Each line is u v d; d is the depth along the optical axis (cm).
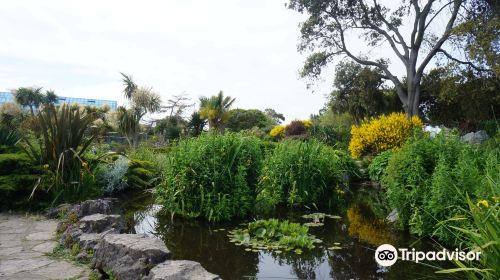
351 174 920
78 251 313
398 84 1673
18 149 609
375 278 285
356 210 565
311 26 1808
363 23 1803
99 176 623
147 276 238
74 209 436
